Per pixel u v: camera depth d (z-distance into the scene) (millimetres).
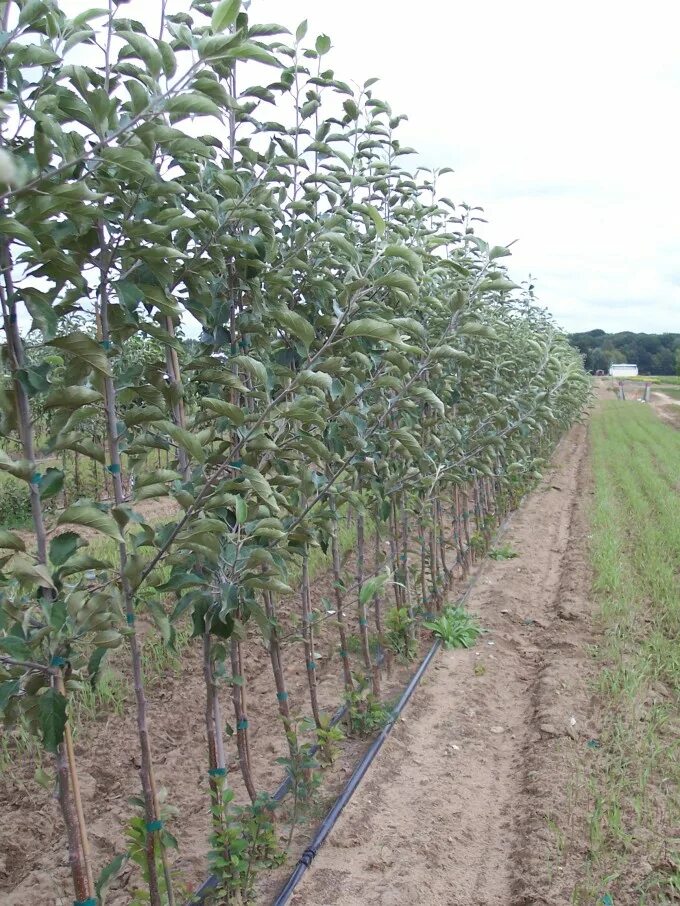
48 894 3494
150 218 2492
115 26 2471
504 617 7273
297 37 3705
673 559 8648
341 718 5090
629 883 3381
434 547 7039
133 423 2609
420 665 6066
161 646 5957
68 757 2369
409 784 4430
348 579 5402
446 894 3488
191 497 2586
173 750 4797
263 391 3416
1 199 1988
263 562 3012
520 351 8391
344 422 3840
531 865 3553
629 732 4676
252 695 5570
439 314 5105
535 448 14086
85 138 2268
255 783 4383
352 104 4023
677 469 16500
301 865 3596
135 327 2584
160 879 2912
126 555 2557
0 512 10523
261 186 3074
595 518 11227
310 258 3770
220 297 3289
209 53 2051
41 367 2182
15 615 2154
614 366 92812
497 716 5395
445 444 6387
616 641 6121
